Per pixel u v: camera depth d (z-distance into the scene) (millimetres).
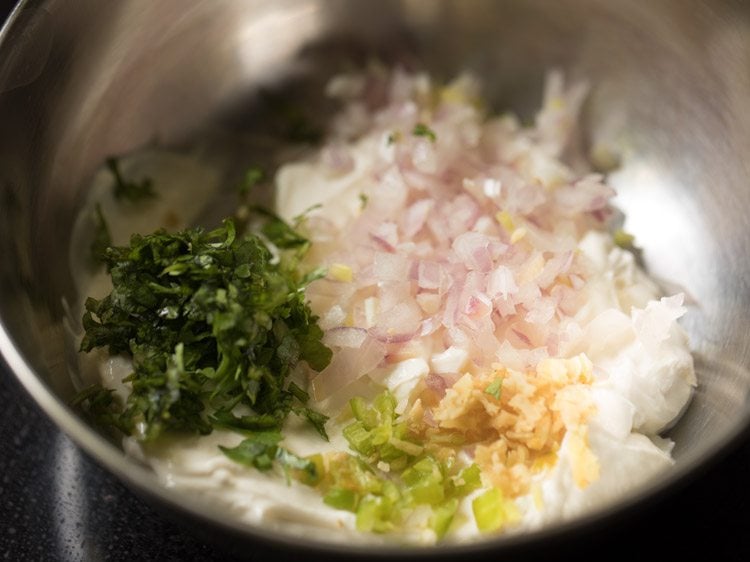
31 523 209
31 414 231
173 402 191
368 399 216
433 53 286
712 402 212
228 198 269
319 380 215
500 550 156
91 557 202
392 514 187
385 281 227
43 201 225
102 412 200
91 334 207
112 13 231
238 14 260
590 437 197
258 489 189
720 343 225
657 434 213
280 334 208
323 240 248
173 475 191
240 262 209
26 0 211
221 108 274
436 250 240
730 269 235
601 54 266
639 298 237
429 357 220
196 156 270
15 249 208
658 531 201
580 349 220
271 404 203
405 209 249
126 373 206
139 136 256
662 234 253
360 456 200
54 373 199
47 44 219
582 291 231
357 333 218
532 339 222
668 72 254
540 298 224
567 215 251
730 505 205
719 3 231
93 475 218
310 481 192
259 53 273
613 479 195
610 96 269
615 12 254
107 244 242
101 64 236
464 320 220
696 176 252
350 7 274
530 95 283
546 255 237
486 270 227
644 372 213
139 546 203
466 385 204
